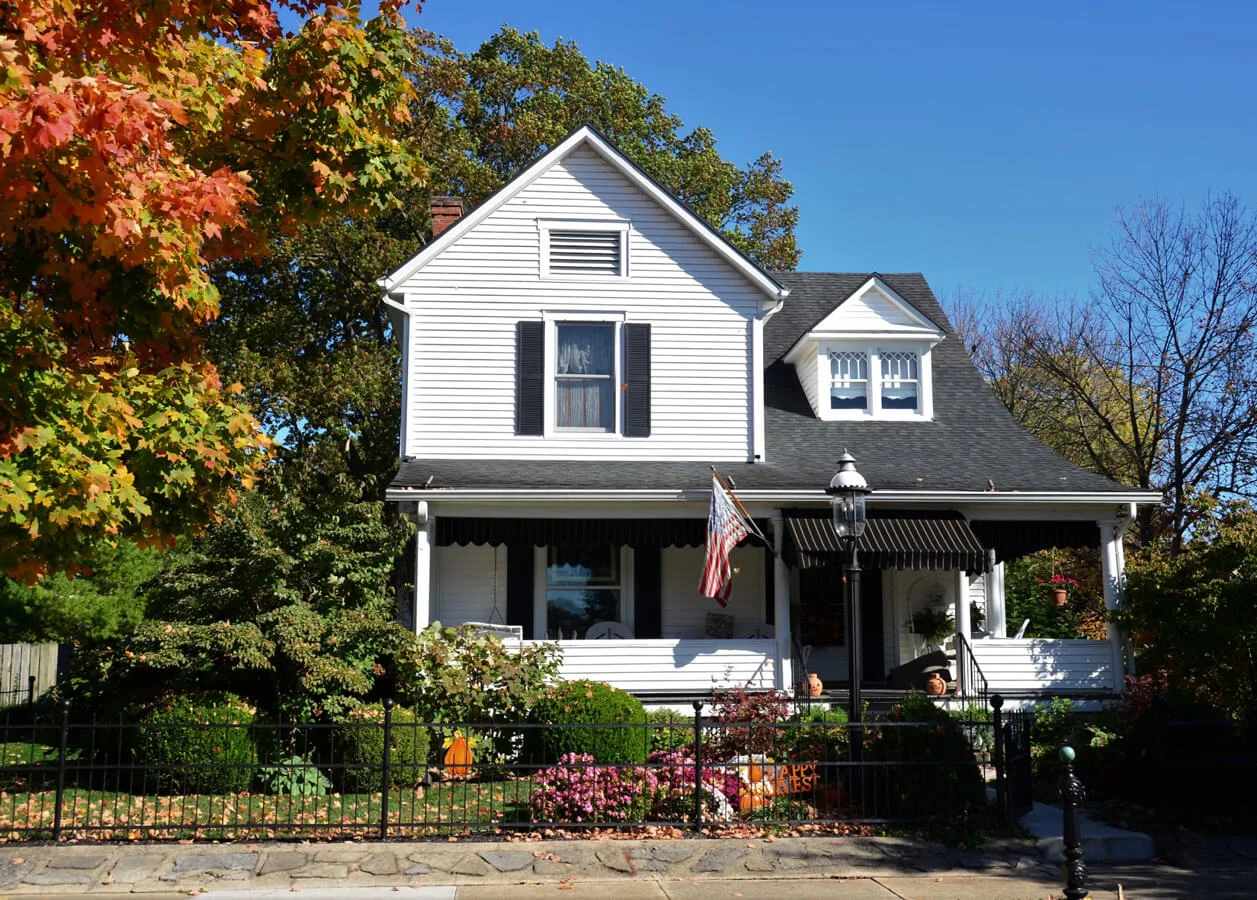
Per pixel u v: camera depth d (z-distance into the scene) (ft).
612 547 64.44
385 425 95.50
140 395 29.73
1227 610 48.73
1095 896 31.55
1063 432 112.06
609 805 36.88
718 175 120.37
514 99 120.57
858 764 37.58
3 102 22.24
